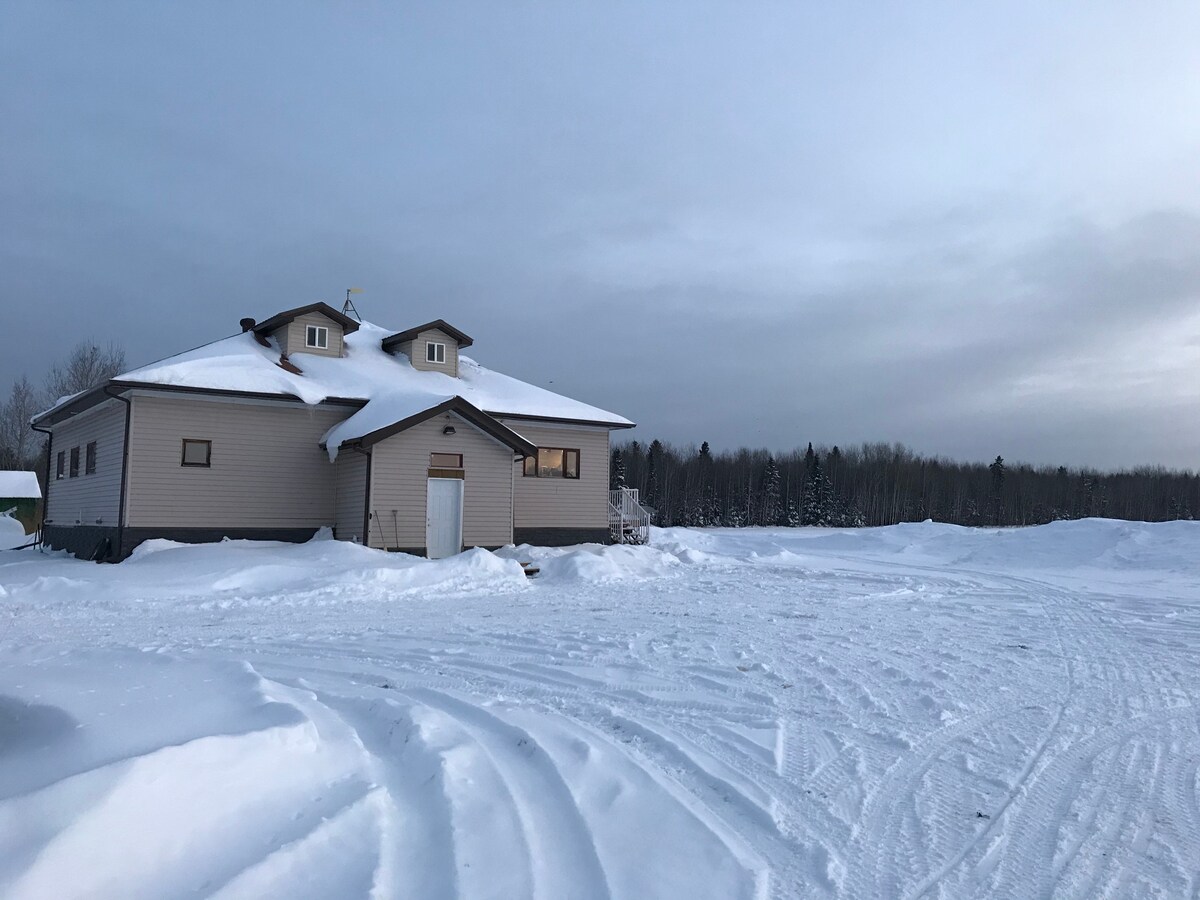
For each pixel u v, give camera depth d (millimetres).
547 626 11617
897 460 96688
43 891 2875
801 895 3795
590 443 26016
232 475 20484
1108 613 13680
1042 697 7625
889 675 8430
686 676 8266
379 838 3908
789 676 8312
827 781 5312
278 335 24266
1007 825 4648
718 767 5520
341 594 15242
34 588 14445
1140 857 4246
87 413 22734
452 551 21125
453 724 5969
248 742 4305
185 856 3406
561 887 3717
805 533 48625
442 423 21141
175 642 10078
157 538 19406
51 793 3346
